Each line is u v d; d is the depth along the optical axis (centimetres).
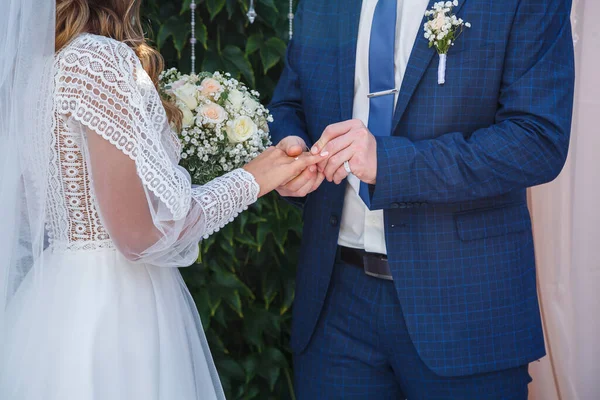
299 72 220
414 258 194
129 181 145
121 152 144
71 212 157
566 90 188
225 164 199
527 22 187
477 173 183
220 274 258
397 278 194
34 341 155
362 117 205
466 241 193
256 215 260
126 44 158
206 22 259
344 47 207
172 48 257
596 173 241
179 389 164
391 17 197
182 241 157
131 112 145
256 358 266
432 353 191
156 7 251
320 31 217
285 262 273
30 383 153
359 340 208
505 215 197
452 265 192
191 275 256
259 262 267
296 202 223
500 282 194
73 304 156
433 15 189
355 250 206
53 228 160
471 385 195
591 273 245
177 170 151
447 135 189
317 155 182
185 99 195
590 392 248
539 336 200
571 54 193
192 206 157
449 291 192
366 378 209
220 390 183
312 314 213
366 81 204
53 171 153
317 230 212
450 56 189
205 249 249
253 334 264
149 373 160
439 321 192
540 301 248
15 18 149
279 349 278
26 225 155
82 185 154
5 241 155
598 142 240
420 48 192
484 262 193
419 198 185
